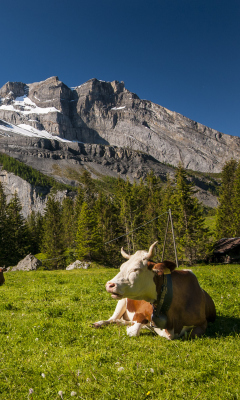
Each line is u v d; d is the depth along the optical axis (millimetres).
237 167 71625
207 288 11000
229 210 68188
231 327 6121
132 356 4527
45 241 69625
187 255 53031
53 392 3623
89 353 4680
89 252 58500
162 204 68188
